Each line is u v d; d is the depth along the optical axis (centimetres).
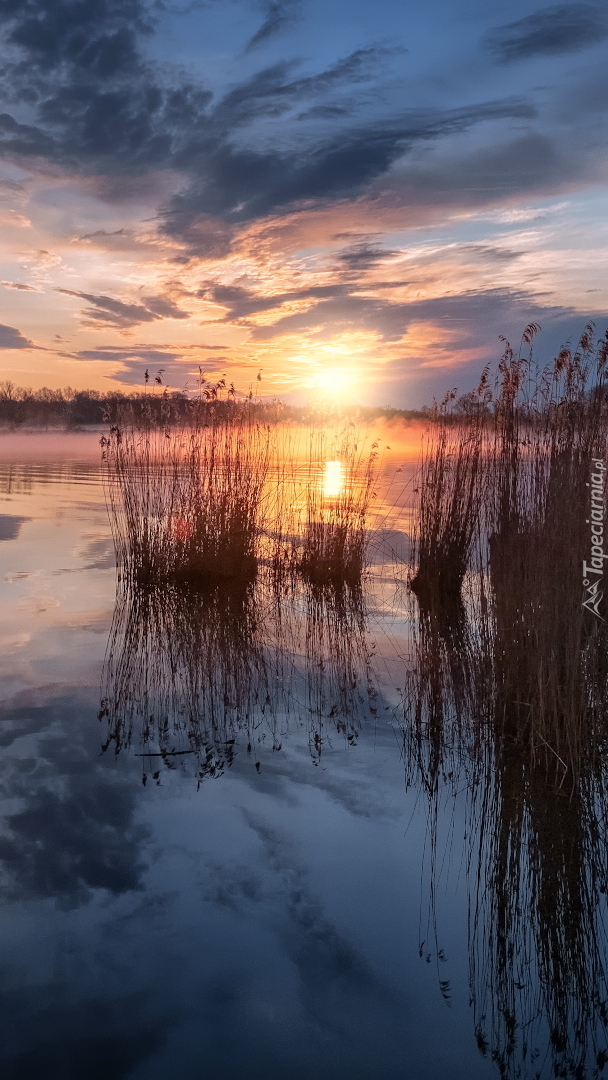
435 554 805
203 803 345
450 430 832
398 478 1484
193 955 247
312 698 488
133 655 562
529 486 562
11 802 341
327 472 959
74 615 665
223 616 699
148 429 880
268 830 324
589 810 351
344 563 879
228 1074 202
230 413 905
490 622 509
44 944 250
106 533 1068
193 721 443
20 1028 216
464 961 248
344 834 323
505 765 397
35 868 291
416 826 332
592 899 283
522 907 277
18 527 1091
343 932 260
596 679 433
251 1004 227
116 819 330
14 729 420
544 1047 215
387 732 435
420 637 637
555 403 567
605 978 243
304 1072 203
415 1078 203
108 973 238
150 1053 209
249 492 892
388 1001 231
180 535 852
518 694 436
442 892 284
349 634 646
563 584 442
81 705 459
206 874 290
